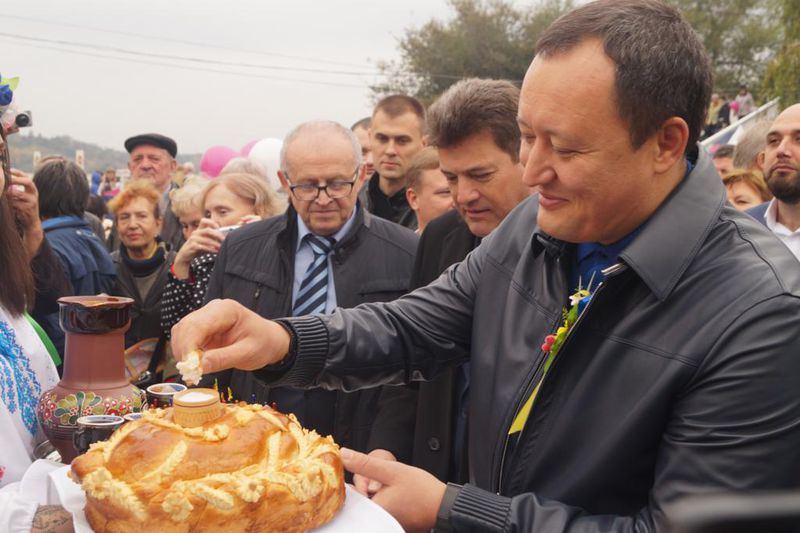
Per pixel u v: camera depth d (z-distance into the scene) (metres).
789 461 1.15
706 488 1.16
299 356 1.55
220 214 3.75
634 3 1.27
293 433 1.38
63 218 3.94
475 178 2.24
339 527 1.25
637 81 1.20
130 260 4.18
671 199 1.33
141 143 6.61
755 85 35.53
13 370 1.70
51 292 3.18
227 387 2.78
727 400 1.18
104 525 1.18
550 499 1.36
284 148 2.81
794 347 1.17
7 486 1.44
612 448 1.29
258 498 1.16
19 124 1.92
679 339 1.26
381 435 2.35
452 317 1.73
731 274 1.26
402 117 4.63
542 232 1.53
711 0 37.03
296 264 2.81
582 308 1.43
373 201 4.81
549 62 1.25
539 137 1.29
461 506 1.29
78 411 1.58
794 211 3.67
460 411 2.20
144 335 4.02
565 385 1.38
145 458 1.22
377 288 2.77
